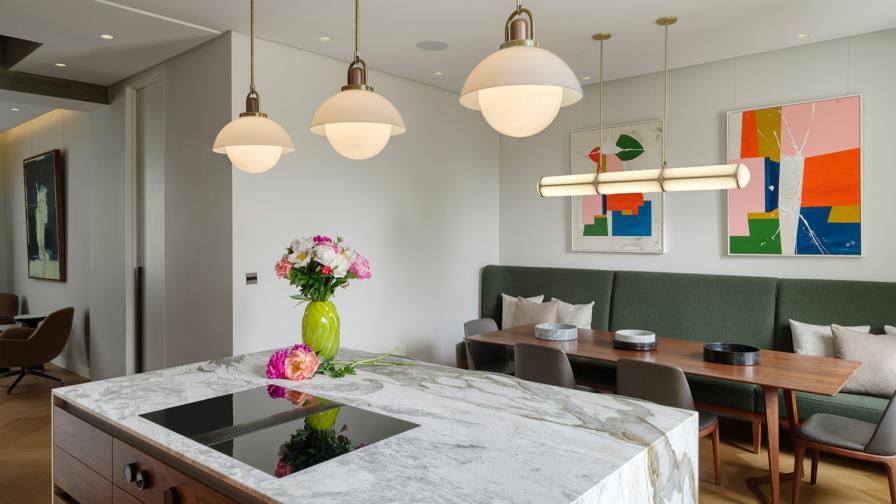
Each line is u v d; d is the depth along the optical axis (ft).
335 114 5.95
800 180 14.02
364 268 7.40
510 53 4.74
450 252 18.11
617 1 11.28
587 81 17.04
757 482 10.77
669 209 16.15
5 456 12.28
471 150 18.83
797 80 14.11
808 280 13.80
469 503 3.67
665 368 9.27
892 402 8.49
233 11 11.63
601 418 5.42
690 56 14.70
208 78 13.29
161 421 5.37
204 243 13.46
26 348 17.11
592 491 3.89
